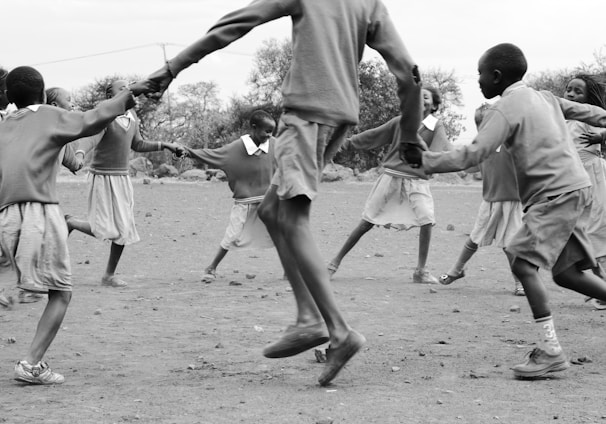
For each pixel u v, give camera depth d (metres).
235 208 10.15
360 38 5.36
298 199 5.16
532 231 5.51
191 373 5.71
